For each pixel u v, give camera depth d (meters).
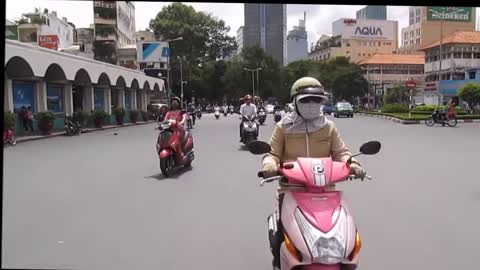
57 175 10.07
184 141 10.60
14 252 4.90
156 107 40.81
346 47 112.19
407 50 101.44
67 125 22.77
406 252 4.84
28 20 52.31
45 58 21.89
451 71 64.62
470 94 45.25
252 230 5.71
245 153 14.04
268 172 3.55
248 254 4.84
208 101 79.00
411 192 7.86
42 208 6.91
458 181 8.83
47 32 51.81
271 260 4.66
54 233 5.60
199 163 11.91
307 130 3.74
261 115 29.55
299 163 3.41
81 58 26.77
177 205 7.10
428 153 13.26
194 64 75.50
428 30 93.88
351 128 24.64
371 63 85.62
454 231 5.57
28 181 9.29
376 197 7.48
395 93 73.56
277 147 3.82
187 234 5.55
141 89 43.53
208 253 4.88
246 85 77.88
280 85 82.19
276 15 98.81
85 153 14.48
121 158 13.12
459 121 31.06
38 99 23.33
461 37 64.62
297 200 3.32
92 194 7.96
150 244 5.18
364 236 5.40
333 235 3.07
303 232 3.14
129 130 27.30
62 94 26.84
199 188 8.49
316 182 3.29
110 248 5.04
